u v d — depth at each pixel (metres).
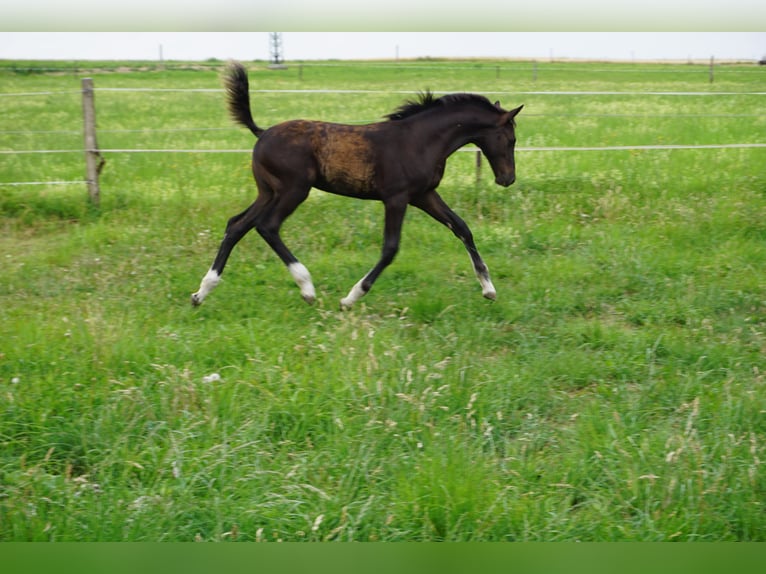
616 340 5.64
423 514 3.57
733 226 7.80
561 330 5.80
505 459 4.10
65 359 4.96
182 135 14.12
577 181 9.31
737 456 4.01
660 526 3.54
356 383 4.59
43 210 8.46
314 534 3.50
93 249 7.43
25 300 6.37
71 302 6.21
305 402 4.45
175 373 4.64
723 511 3.67
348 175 5.98
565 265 6.98
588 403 4.68
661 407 4.66
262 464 3.98
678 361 5.29
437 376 4.70
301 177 5.98
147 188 9.39
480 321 5.95
